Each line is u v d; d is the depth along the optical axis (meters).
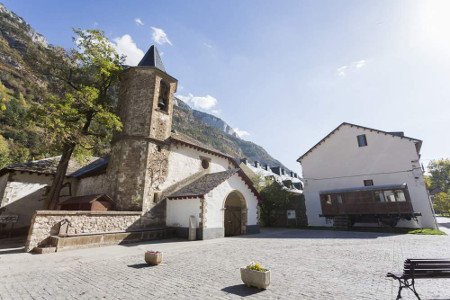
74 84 18.02
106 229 13.37
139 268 7.54
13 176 18.81
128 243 13.15
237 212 18.17
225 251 10.47
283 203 26.58
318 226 25.67
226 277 6.42
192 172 19.86
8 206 18.02
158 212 16.47
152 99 18.14
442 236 15.54
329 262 8.14
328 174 26.97
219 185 16.48
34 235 10.72
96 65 17.34
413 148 22.95
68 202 17.52
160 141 17.78
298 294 5.02
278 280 6.08
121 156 16.56
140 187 15.99
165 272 7.00
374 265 7.60
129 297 4.98
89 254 9.94
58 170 15.71
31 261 8.65
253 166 51.41
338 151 26.98
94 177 19.55
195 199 15.44
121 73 19.14
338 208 23.28
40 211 11.01
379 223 22.36
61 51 17.25
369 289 5.29
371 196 21.69
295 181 48.38
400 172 23.11
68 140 14.84
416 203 21.84
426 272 4.56
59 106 14.10
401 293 5.02
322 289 5.32
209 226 15.12
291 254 9.70
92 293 5.25
